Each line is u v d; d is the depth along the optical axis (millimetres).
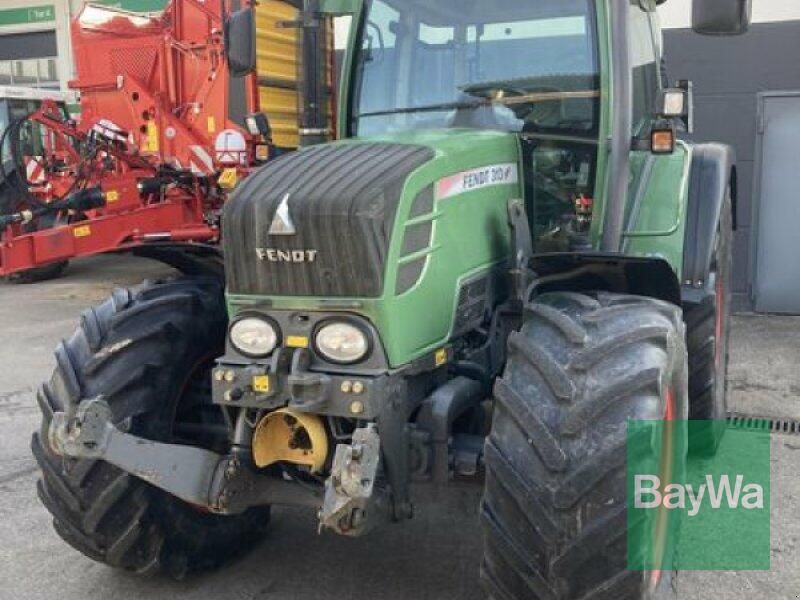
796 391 5500
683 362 2752
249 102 8555
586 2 3363
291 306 2652
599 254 2893
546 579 2371
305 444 2721
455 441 2875
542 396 2445
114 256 12680
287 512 3963
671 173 3980
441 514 3877
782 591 3205
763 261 7594
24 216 7398
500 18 3465
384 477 2643
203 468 2836
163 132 9070
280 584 3352
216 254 3445
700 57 7742
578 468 2318
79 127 9547
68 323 8242
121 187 8117
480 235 3084
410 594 3242
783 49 7562
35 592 3346
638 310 2650
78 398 3010
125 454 2738
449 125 3529
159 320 3215
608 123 3348
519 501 2367
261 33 8445
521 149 3389
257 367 2662
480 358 3086
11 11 15180
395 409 2637
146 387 3117
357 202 2553
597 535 2301
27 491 4316
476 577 3344
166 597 3281
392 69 3633
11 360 6879
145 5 12250
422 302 2746
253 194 2697
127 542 3107
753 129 7699
